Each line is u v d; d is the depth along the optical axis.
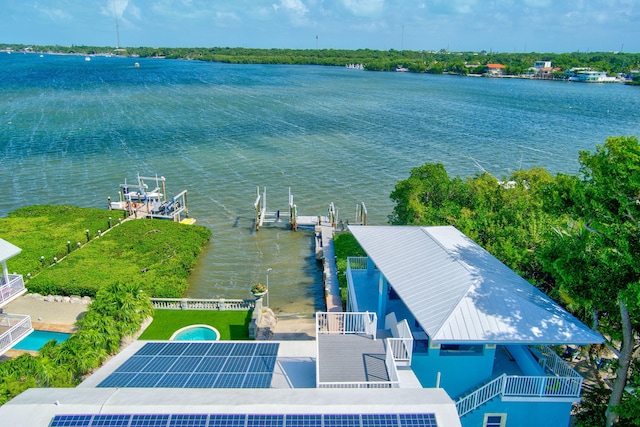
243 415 12.66
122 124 106.44
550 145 94.75
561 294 24.80
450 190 46.75
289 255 48.38
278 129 106.31
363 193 65.75
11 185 65.19
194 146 88.62
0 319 27.94
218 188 66.56
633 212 19.11
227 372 18.22
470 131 108.81
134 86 185.12
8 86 175.50
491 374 21.34
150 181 68.38
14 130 96.62
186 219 55.38
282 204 61.53
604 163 20.86
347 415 12.80
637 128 115.19
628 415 18.30
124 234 49.00
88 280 38.34
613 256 19.73
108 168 73.56
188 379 17.33
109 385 16.53
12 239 46.62
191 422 12.42
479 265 23.12
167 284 39.06
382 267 24.11
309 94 171.50
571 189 22.16
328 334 21.89
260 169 75.44
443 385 21.34
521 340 18.58
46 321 33.59
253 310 34.94
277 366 19.31
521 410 20.61
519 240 32.84
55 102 135.50
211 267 45.34
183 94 162.12
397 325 21.69
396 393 13.77
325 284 39.91
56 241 46.47
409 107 145.25
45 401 12.96
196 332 32.03
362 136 101.06
